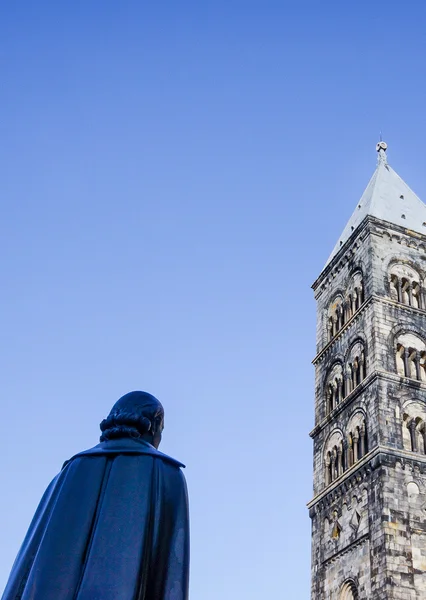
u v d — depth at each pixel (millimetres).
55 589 5410
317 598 53906
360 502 52312
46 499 6211
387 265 63562
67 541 5672
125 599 5375
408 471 51469
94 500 5914
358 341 61156
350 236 68375
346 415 58906
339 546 53250
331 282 70875
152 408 6746
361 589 48688
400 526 48688
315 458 62125
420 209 70812
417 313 61375
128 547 5617
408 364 58156
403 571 46938
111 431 6488
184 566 5906
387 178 73438
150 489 5996
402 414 54688
